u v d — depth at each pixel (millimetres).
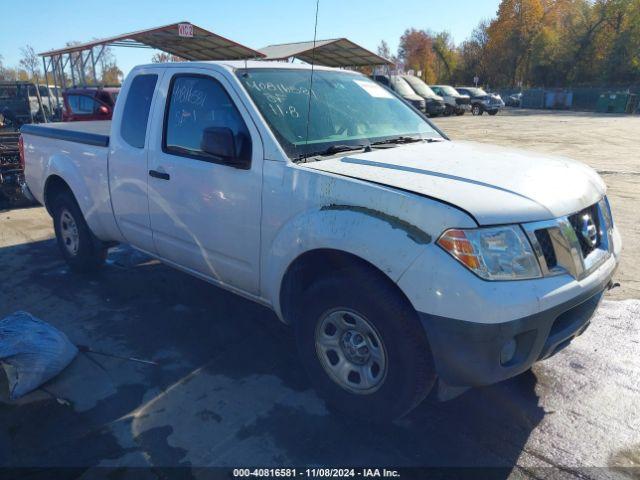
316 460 2695
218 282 3766
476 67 74250
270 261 3158
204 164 3510
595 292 2738
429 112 29047
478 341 2383
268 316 4312
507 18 67438
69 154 4824
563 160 3406
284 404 3148
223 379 3408
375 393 2805
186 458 2701
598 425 2973
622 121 27719
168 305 4508
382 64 22828
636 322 4199
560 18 66375
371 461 2691
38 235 6551
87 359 3621
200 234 3648
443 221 2445
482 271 2389
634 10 52594
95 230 4754
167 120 3840
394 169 2924
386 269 2543
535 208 2559
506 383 3379
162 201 3873
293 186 3002
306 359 3100
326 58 21750
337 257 2861
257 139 3223
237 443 2814
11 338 3268
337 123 3637
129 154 4105
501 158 3229
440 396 2791
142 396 3219
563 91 47562
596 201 3014
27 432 2881
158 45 18141
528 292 2416
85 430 2902
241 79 3461
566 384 3363
